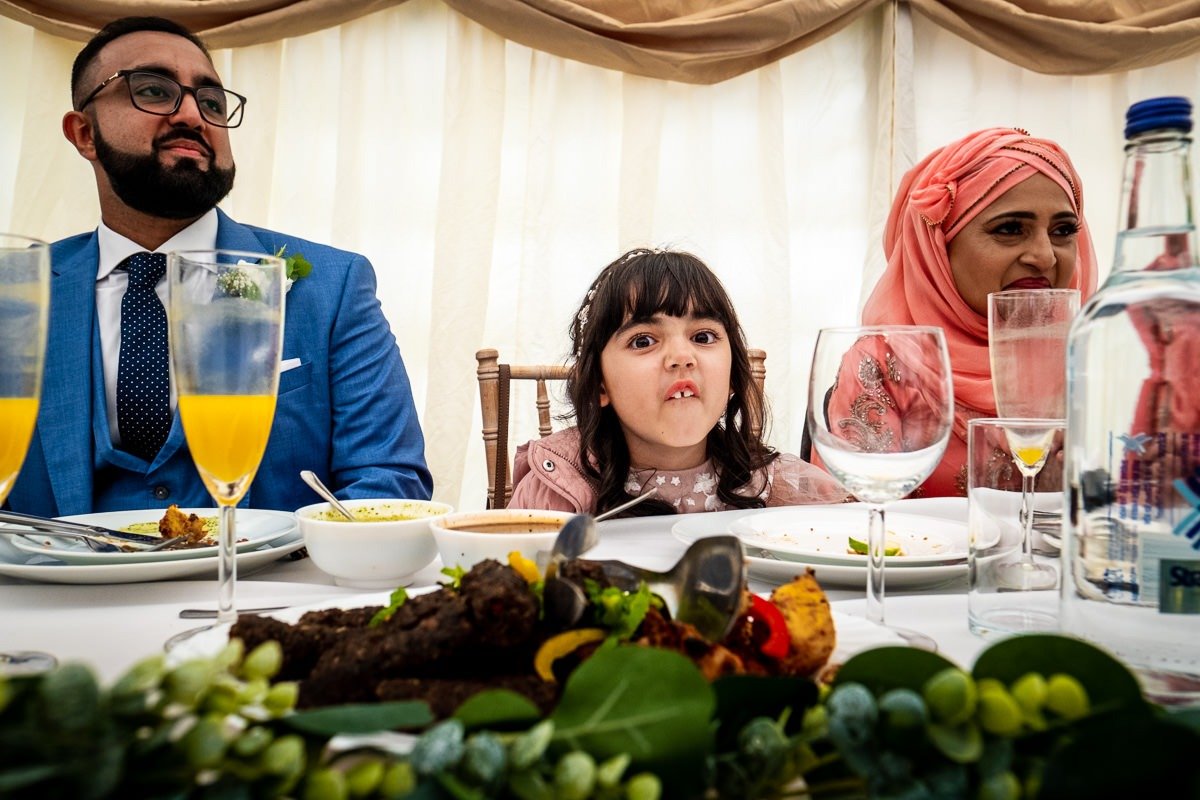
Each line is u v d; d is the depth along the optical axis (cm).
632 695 31
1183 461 42
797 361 290
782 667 45
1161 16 277
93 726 24
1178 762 26
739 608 43
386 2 260
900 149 276
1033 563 63
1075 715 30
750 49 265
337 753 30
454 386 265
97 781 24
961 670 32
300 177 270
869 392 61
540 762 30
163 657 27
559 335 274
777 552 81
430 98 275
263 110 262
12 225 249
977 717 30
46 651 55
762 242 283
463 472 270
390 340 173
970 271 182
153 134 152
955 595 72
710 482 152
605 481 149
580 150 278
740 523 98
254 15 252
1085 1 277
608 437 151
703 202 281
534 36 261
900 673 33
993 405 164
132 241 162
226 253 64
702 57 265
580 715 31
